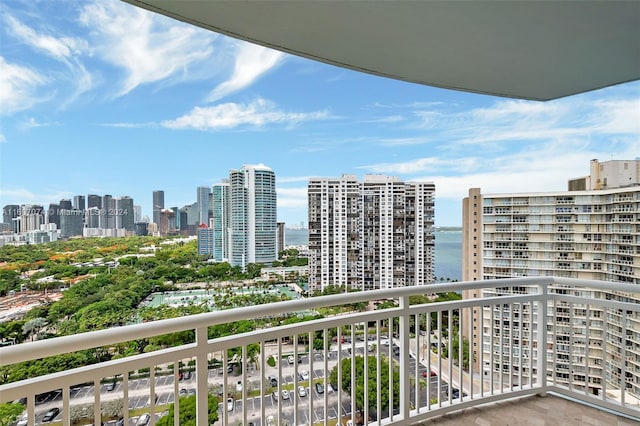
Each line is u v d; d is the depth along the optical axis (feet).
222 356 5.14
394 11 5.90
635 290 7.30
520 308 8.60
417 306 7.40
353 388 6.56
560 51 7.34
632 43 6.95
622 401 7.84
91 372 4.02
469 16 6.06
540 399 8.64
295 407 5.85
